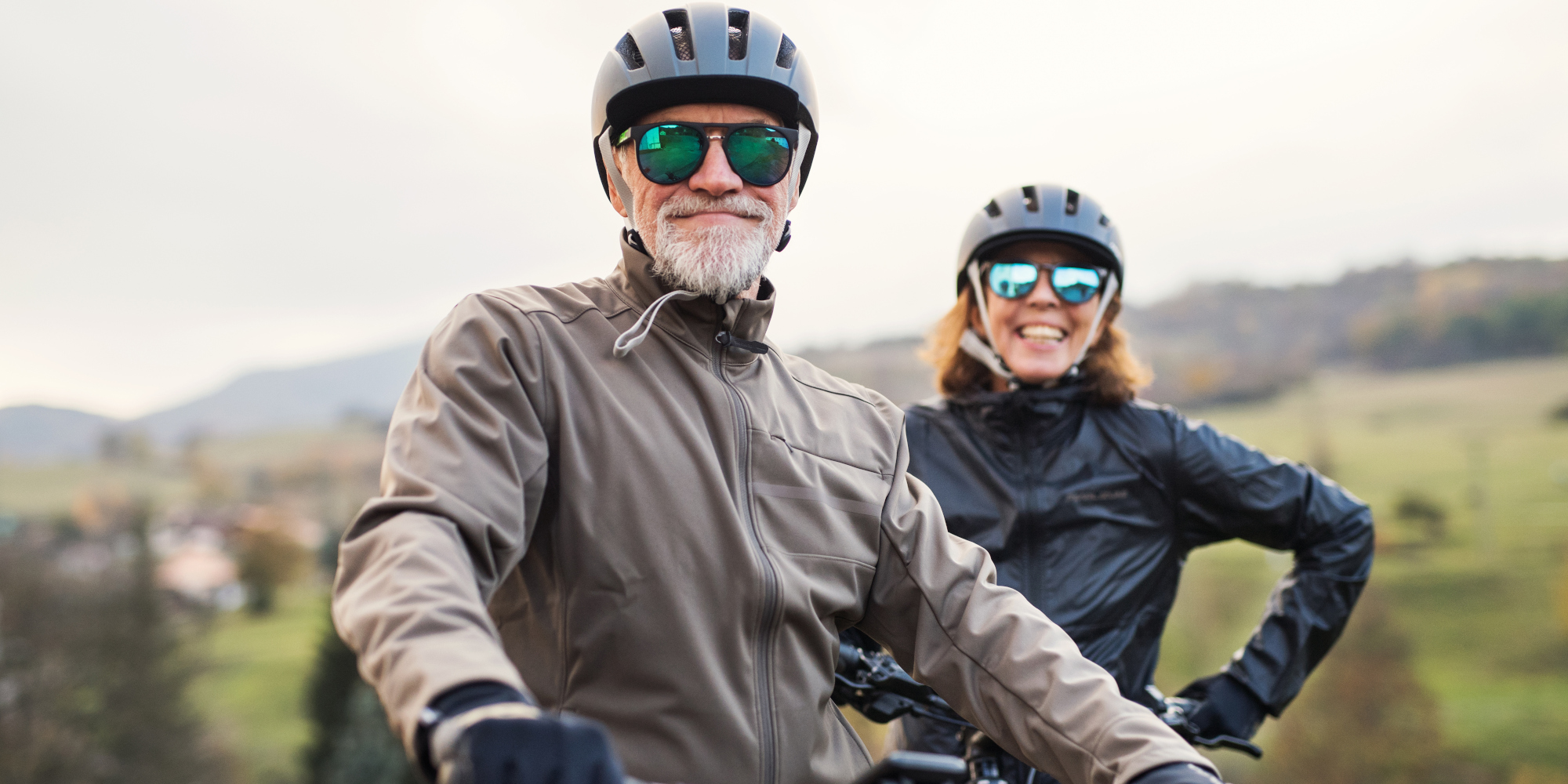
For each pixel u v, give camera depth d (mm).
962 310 3555
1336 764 45875
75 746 31359
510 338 1667
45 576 33062
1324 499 3285
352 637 1277
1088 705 1536
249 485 145750
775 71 1905
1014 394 3219
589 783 989
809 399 1977
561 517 1643
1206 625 45406
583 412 1682
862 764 1852
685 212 1827
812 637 1753
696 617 1638
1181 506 3248
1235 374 119562
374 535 1386
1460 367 115625
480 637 1229
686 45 1896
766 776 1648
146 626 33656
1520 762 45594
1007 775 2646
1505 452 87188
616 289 1881
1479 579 64062
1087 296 3320
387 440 1581
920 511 1895
